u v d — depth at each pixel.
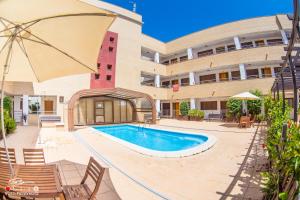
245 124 16.45
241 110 20.98
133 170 6.27
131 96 22.19
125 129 20.14
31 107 20.95
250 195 4.46
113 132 18.56
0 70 3.87
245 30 25.42
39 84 20.53
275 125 5.72
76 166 6.62
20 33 3.54
